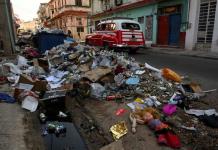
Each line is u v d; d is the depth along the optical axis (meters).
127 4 23.55
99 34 14.52
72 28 43.78
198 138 3.37
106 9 29.75
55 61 9.38
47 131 4.04
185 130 3.59
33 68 7.80
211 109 4.39
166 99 4.93
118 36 12.73
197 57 11.97
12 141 3.22
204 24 14.21
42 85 5.35
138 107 4.42
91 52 9.66
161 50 15.60
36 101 4.71
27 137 3.41
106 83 5.83
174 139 3.23
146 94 5.21
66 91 5.67
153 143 3.26
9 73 7.19
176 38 16.83
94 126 4.13
